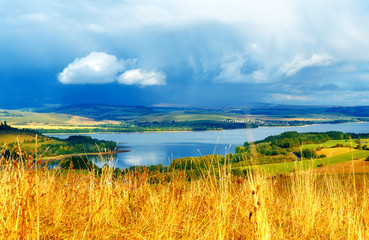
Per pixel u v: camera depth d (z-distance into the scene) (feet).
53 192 12.44
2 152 9.15
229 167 12.30
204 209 13.19
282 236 11.30
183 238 11.22
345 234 12.50
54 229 9.96
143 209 13.20
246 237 10.27
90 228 10.66
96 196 12.67
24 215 8.80
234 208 12.02
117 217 12.82
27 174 9.56
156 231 10.98
